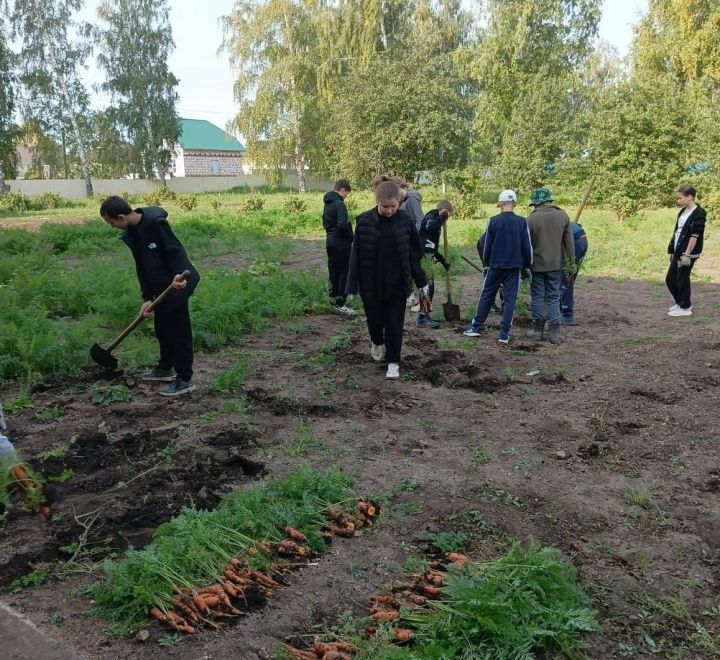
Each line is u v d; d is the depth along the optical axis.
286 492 3.96
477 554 3.59
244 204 29.06
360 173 36.38
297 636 2.90
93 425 5.48
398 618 2.96
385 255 6.49
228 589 3.09
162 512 3.95
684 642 2.98
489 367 7.09
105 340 7.80
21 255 14.12
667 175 25.11
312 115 45.03
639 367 7.05
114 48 47.69
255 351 7.72
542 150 31.22
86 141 49.75
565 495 4.26
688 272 9.33
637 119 25.50
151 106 49.09
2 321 7.75
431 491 4.27
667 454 4.91
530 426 5.43
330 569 3.41
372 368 7.02
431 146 34.31
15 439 5.20
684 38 30.91
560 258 8.03
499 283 8.12
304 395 6.09
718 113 23.39
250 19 45.22
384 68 35.75
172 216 25.70
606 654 2.89
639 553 3.63
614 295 11.22
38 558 3.52
